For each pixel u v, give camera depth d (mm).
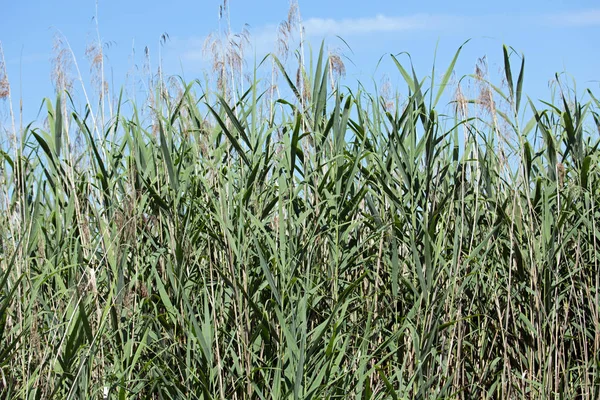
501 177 4730
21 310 4305
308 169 4684
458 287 4559
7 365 4020
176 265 4176
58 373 3887
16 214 4598
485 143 4953
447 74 4594
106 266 4348
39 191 4570
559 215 4656
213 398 3904
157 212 4637
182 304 4199
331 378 4094
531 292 4527
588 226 4668
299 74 4801
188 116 5082
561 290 4977
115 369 4117
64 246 4480
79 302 3779
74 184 4488
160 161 4887
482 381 4660
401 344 4453
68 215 4520
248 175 4633
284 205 4621
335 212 4535
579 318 4777
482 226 5074
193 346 4176
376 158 4555
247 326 4168
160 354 4215
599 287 4859
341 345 4375
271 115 5008
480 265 4676
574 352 5000
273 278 4223
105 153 4871
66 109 4738
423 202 4574
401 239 4516
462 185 4457
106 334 4145
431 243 4352
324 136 4664
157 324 4379
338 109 4637
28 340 4113
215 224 4512
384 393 4273
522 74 4531
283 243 4168
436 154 4645
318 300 4266
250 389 4012
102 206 4605
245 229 4359
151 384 4230
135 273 4434
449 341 4477
